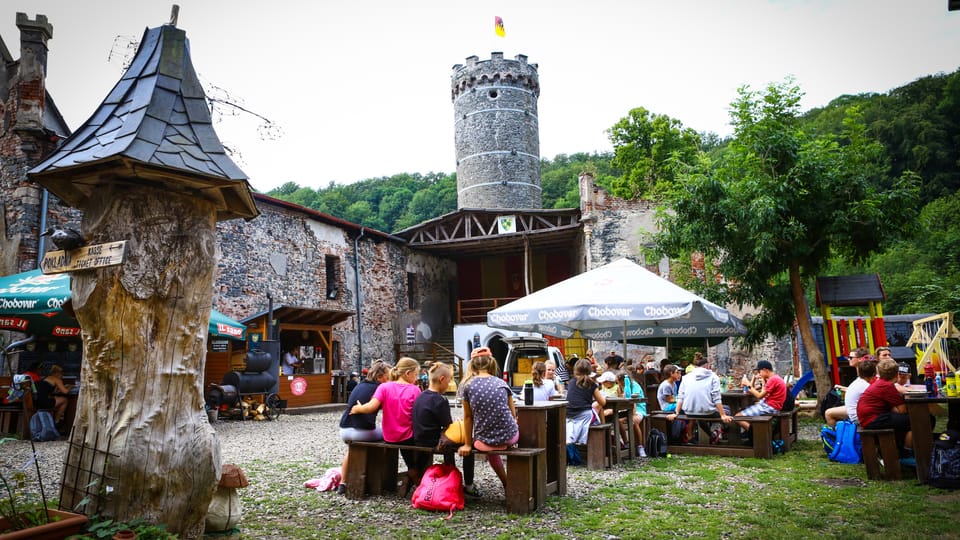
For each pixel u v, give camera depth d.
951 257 30.58
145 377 3.39
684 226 13.33
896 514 4.70
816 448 8.32
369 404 5.50
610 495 5.50
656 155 32.22
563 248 29.25
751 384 9.25
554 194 54.91
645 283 8.31
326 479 5.89
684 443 8.38
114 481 3.27
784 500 5.26
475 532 4.39
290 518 4.80
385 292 24.88
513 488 4.92
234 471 4.18
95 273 3.42
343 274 22.48
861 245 12.57
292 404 16.64
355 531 4.43
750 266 13.13
